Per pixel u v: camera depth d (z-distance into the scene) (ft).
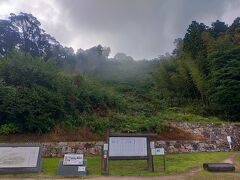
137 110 75.87
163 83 102.37
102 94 70.90
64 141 54.54
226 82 81.30
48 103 56.75
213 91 85.92
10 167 38.22
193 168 43.21
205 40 101.50
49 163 46.01
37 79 59.72
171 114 76.13
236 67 81.87
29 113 54.44
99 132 58.18
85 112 63.93
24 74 58.80
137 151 40.91
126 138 41.52
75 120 59.47
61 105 58.39
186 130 64.64
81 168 38.68
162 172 40.27
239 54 85.10
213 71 86.63
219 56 86.79
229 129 67.56
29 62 61.46
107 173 38.96
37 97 55.88
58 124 57.21
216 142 63.82
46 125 55.42
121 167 43.88
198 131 65.16
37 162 39.34
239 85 79.30
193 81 94.17
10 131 53.72
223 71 82.94
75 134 56.59
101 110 67.26
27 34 138.92
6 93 55.11
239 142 66.03
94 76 128.98
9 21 134.72
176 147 59.11
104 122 60.90
